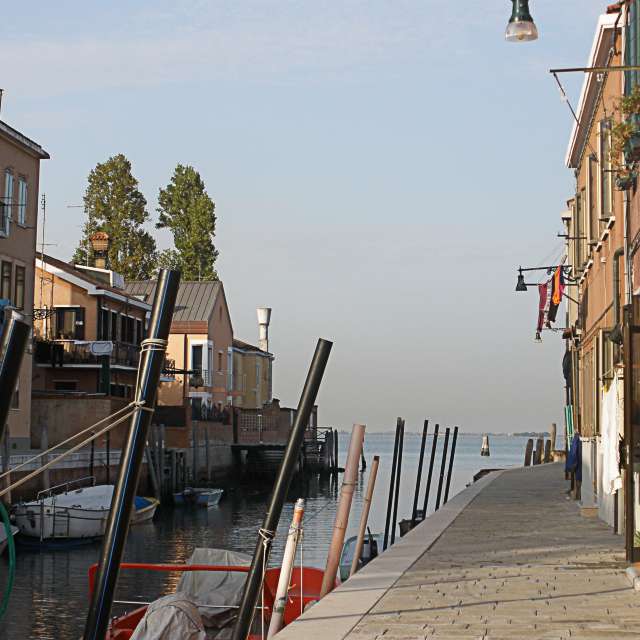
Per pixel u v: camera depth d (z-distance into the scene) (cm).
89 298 6303
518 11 1144
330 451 9425
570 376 3744
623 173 1909
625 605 1088
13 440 4797
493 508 2483
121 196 10238
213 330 8525
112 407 5256
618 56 2273
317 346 1114
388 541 3616
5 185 4784
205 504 5834
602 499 2127
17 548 3703
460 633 938
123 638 1395
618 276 2312
